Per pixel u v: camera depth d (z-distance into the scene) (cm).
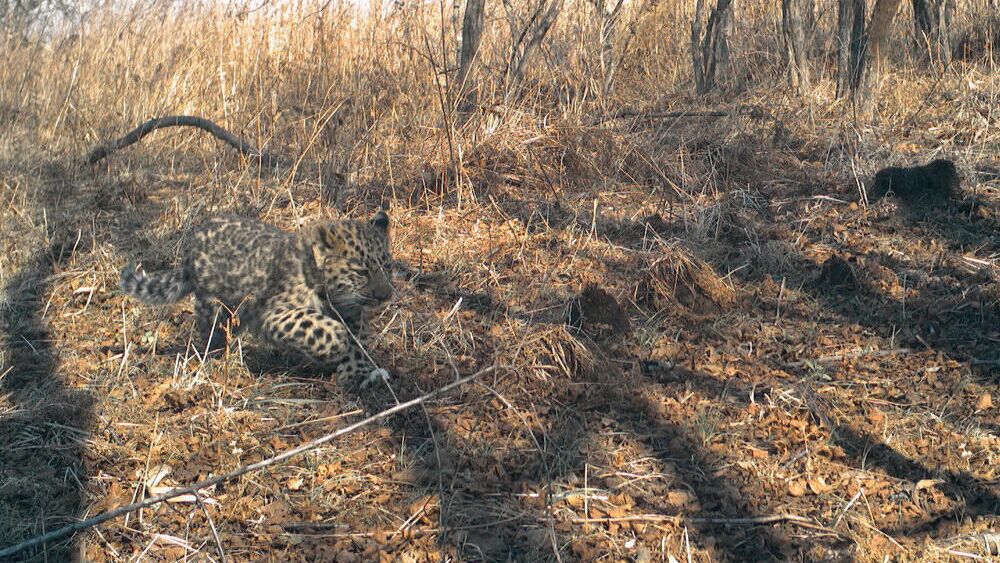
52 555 410
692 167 836
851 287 643
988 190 764
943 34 1133
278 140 975
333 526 432
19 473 463
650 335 594
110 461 474
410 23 1020
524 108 916
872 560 407
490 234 750
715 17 1090
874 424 501
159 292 598
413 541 421
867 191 772
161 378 551
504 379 540
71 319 637
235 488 452
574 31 1019
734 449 485
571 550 415
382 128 915
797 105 987
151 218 808
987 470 462
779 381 545
